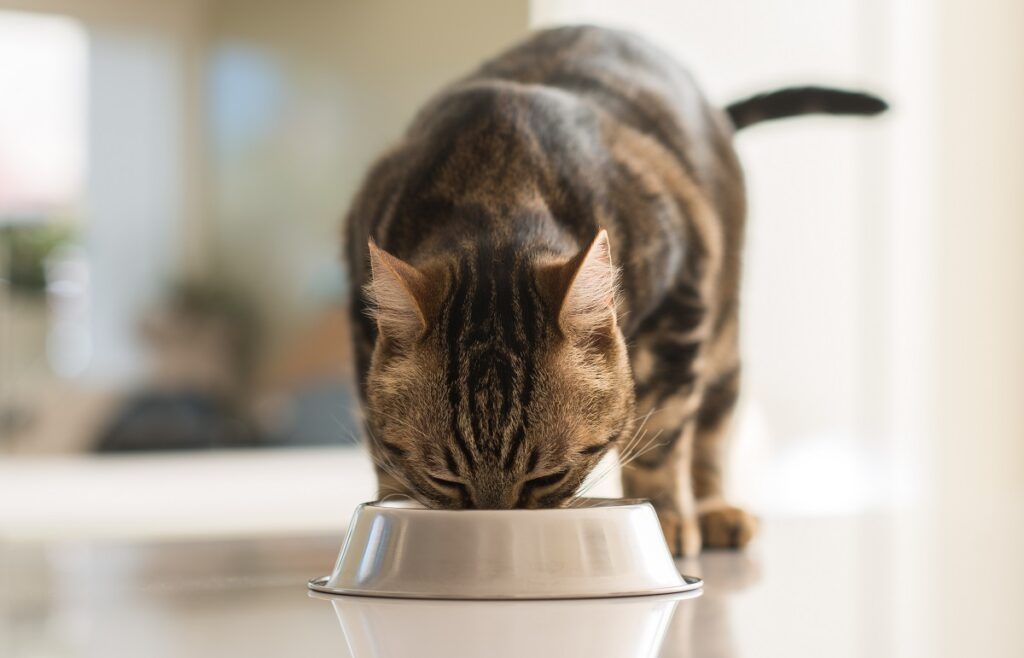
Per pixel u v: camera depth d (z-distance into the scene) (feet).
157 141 20.88
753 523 6.72
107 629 4.23
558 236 5.28
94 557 7.16
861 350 15.40
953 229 15.12
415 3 19.49
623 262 5.60
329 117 20.92
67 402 18.90
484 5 18.40
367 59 20.48
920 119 15.14
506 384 4.83
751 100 8.09
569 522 3.93
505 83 6.04
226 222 21.29
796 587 5.16
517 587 3.86
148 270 20.67
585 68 6.38
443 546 3.91
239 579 5.75
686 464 6.46
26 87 19.80
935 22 15.02
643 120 6.23
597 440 5.03
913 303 15.23
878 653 3.75
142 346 20.26
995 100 14.94
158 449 18.48
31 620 4.51
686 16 15.33
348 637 3.52
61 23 20.03
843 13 15.34
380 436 5.13
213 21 20.97
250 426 19.02
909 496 15.03
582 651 3.34
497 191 5.40
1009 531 8.24
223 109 21.16
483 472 4.84
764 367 15.34
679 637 3.67
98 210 20.43
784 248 15.46
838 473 15.06
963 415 15.14
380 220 5.66
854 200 15.43
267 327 21.12
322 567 6.30
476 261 5.07
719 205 6.69
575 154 5.60
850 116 8.29
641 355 6.18
